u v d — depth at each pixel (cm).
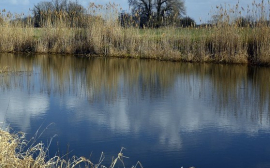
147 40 2027
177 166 582
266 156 627
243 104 987
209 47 1892
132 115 870
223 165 589
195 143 686
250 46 1770
